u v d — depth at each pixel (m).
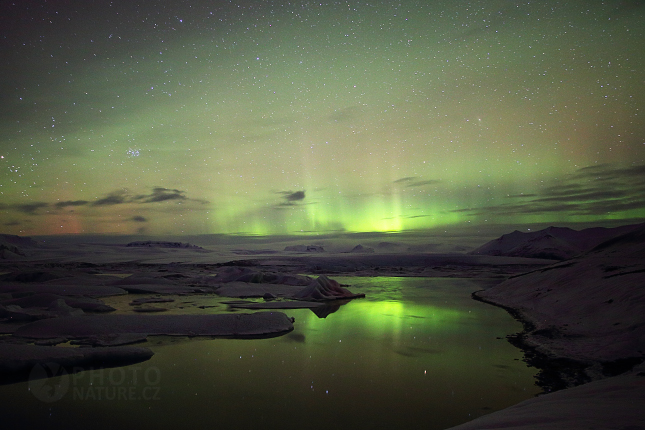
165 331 6.83
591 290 8.02
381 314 9.09
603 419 2.35
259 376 4.57
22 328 6.69
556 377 4.44
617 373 4.35
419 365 5.00
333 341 6.33
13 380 4.39
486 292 13.12
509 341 6.23
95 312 9.19
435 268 29.05
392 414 3.51
